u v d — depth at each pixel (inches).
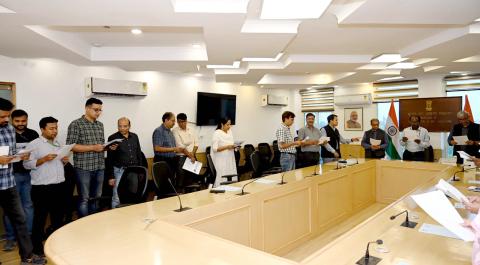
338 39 156.0
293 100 355.3
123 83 201.0
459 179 124.9
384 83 289.6
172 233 64.2
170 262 49.4
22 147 122.6
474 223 47.8
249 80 260.8
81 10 99.4
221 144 177.2
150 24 114.2
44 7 96.3
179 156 187.8
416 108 264.1
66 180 143.6
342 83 289.3
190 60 181.0
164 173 131.2
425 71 235.9
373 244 57.5
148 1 93.1
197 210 87.0
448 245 57.3
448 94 260.2
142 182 114.7
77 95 187.3
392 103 277.7
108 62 181.3
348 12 110.4
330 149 205.5
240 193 107.0
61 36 139.3
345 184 163.6
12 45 137.0
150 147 225.1
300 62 191.0
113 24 113.7
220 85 280.4
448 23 118.4
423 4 99.1
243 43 142.7
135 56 178.7
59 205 126.8
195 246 56.6
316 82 287.0
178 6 102.2
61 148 120.4
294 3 99.2
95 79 187.2
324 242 132.4
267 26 127.0
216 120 269.1
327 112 337.4
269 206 113.7
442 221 50.4
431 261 50.6
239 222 100.8
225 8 103.2
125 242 59.2
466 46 153.9
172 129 207.5
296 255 120.0
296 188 127.5
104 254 53.2
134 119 215.5
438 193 59.0
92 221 74.2
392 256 52.4
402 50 179.3
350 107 313.3
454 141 187.5
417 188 107.7
